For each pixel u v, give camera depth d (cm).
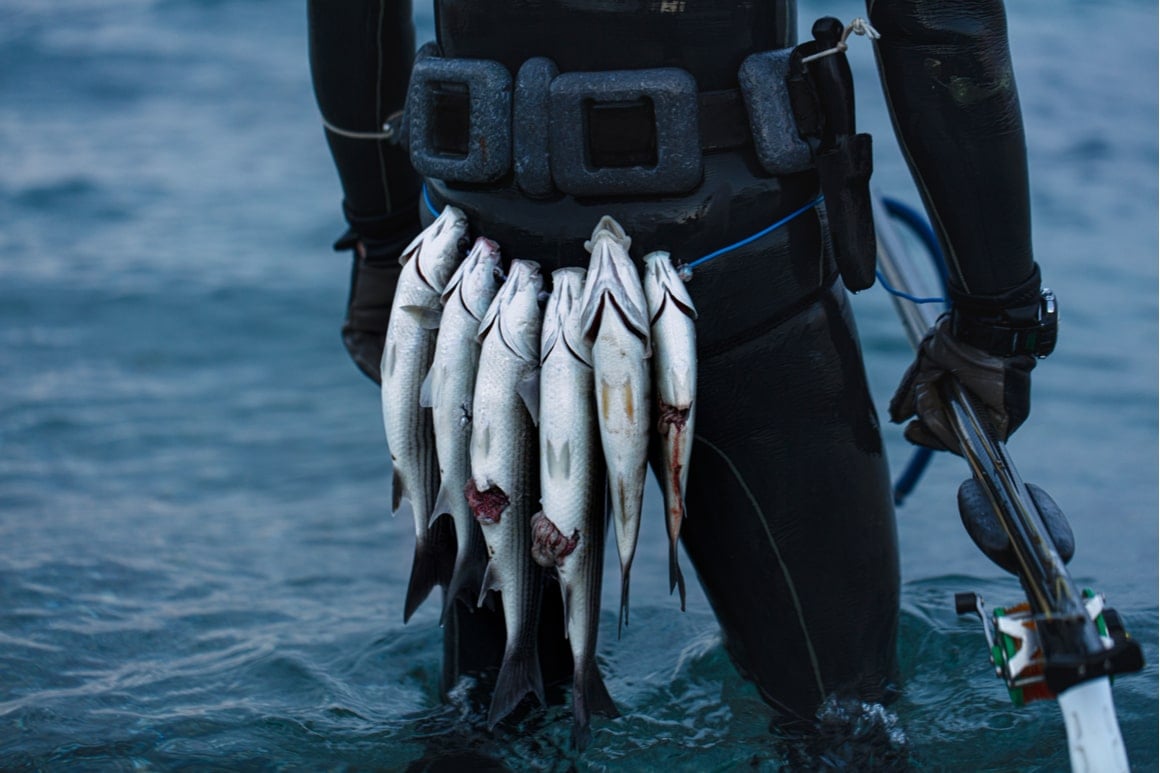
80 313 773
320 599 401
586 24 229
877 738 259
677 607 376
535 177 231
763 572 255
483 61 234
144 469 553
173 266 862
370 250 309
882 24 228
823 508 251
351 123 290
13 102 1272
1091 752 188
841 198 234
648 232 231
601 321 223
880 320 761
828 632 258
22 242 905
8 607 371
